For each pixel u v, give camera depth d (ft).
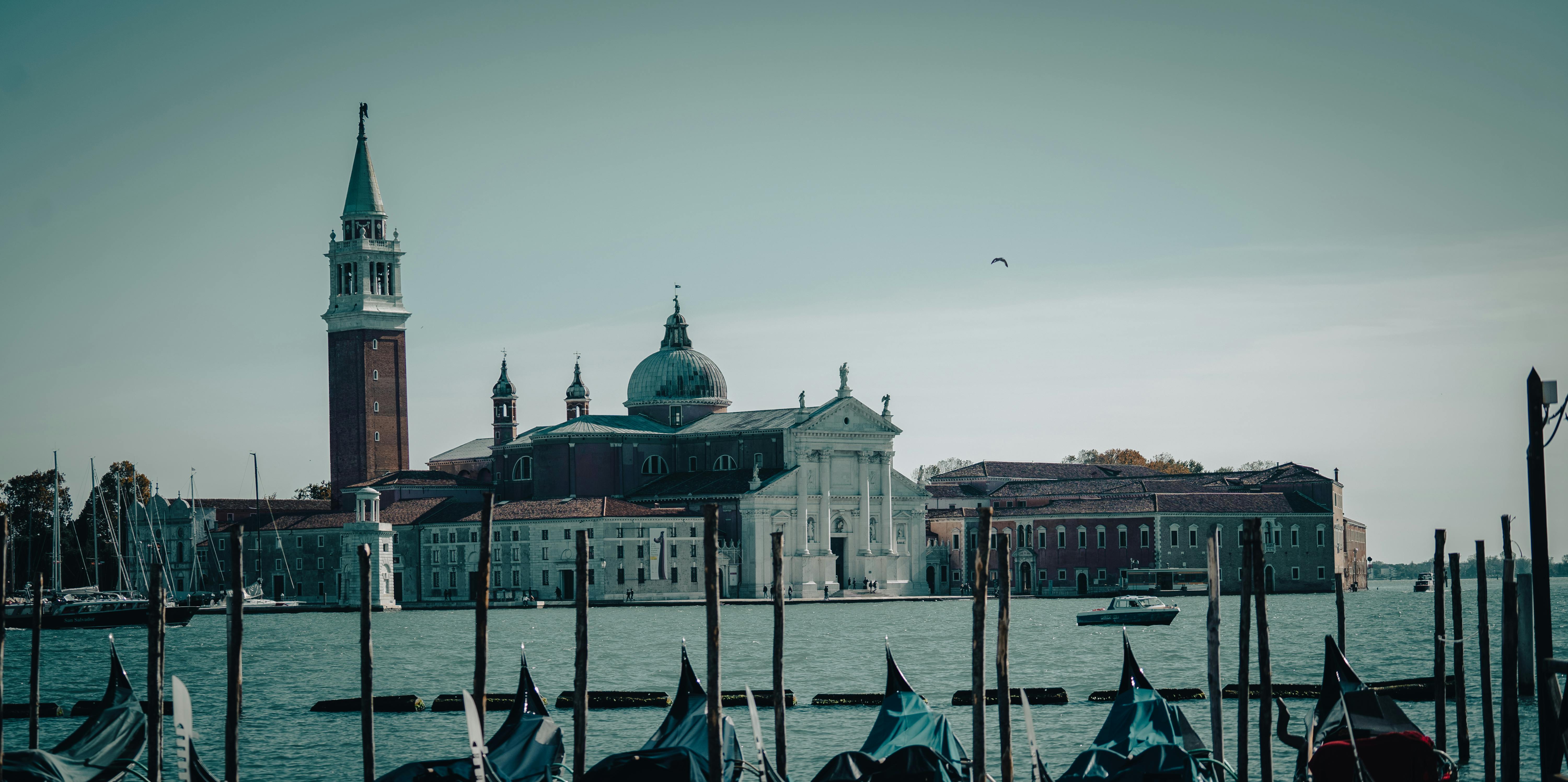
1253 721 251.80
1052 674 338.13
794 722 257.34
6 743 250.98
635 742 240.53
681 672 359.25
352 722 269.44
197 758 179.83
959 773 188.03
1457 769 213.87
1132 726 198.29
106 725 203.00
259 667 393.91
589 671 365.20
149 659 194.90
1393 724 191.31
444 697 282.56
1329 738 189.06
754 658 386.52
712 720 178.70
